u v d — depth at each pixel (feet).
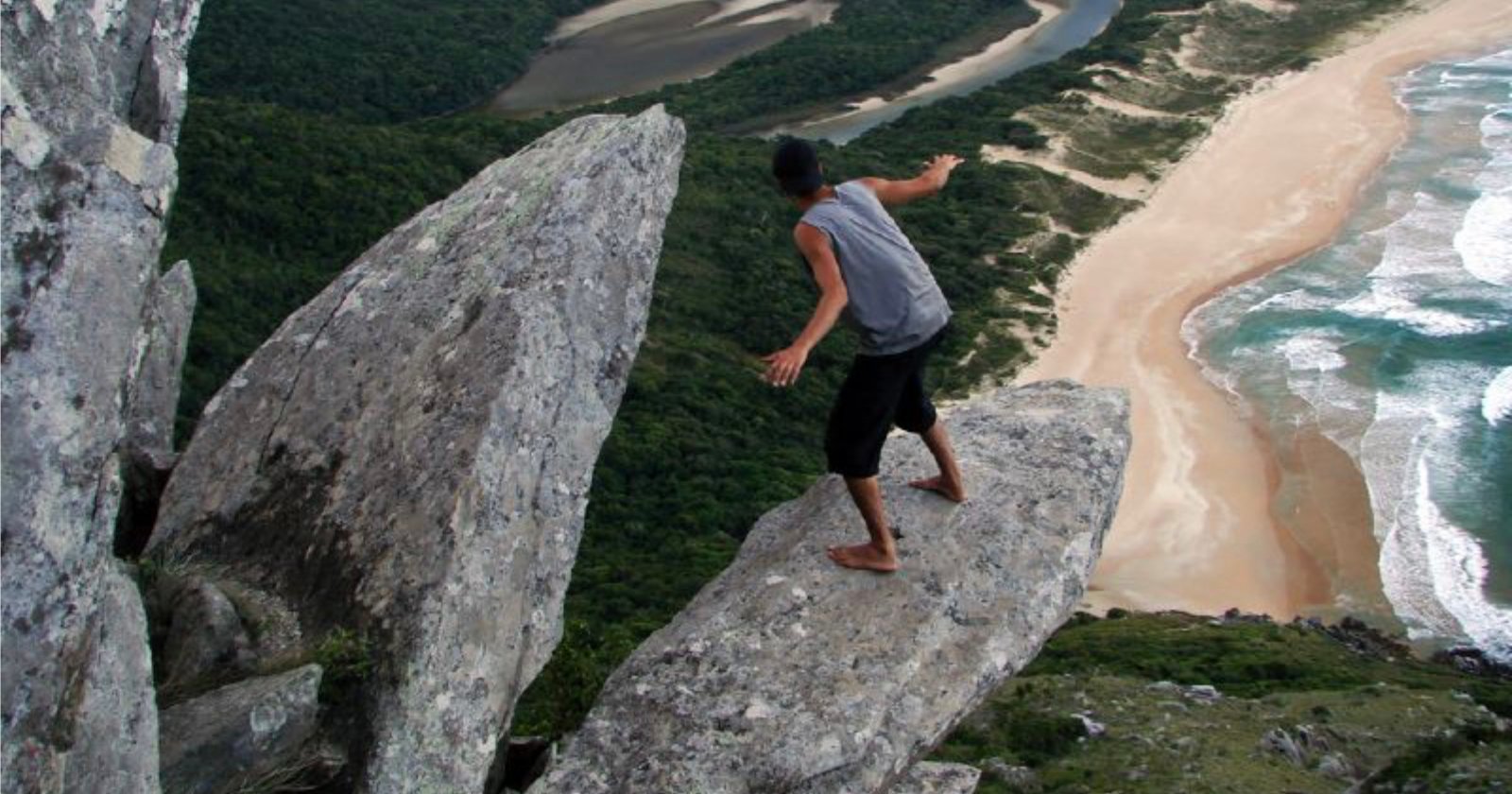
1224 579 171.22
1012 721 118.11
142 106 29.55
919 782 37.70
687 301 232.12
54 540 21.59
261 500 34.76
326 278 208.13
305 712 28.91
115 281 23.08
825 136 344.08
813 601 34.53
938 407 210.18
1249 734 114.42
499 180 40.86
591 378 36.42
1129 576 173.17
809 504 38.96
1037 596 35.40
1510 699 130.93
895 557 35.42
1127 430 41.78
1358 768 110.52
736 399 205.67
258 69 363.35
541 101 381.40
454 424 33.27
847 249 32.27
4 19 24.36
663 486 179.93
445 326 36.09
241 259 207.10
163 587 33.27
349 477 33.94
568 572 33.86
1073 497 38.22
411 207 228.02
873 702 32.01
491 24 412.16
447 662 30.48
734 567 37.27
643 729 31.76
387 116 365.61
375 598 31.12
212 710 28.27
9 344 21.65
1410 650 154.92
